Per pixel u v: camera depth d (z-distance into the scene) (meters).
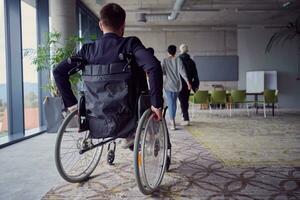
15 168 2.88
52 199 2.07
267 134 4.83
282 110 10.06
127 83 2.04
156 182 2.25
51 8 5.95
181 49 5.57
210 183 2.36
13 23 4.87
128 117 2.11
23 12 5.45
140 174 2.07
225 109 10.31
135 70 2.08
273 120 6.90
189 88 5.41
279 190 2.19
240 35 11.59
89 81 2.09
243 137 4.54
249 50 11.59
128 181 2.43
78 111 2.17
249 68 11.61
